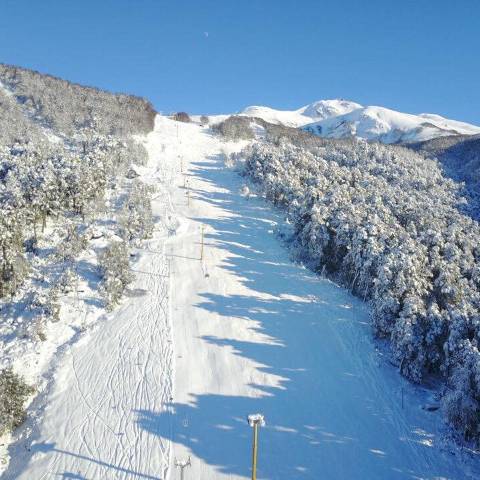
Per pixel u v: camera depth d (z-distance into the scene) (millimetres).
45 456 41000
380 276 60969
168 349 54219
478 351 48469
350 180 109438
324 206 81312
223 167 138250
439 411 48875
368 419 46969
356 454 42562
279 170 112812
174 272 71875
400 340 53906
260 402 47375
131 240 79562
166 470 39000
